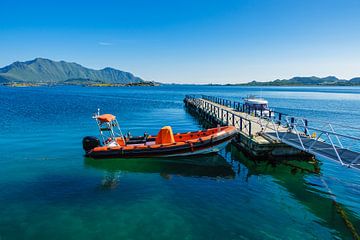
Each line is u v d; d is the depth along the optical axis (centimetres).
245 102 3722
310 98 9475
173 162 1595
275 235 842
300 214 969
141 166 1524
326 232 860
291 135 1708
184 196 1121
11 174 1383
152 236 836
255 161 1580
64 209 1010
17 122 3094
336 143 2152
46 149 1878
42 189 1194
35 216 958
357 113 4588
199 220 930
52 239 825
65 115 3794
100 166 1520
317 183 1258
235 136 1764
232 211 991
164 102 7019
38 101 6581
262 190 1181
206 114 3269
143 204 1050
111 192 1164
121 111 4572
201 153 1631
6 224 905
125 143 1781
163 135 1650
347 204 1048
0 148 1902
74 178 1334
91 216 959
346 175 1358
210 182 1281
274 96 10919
